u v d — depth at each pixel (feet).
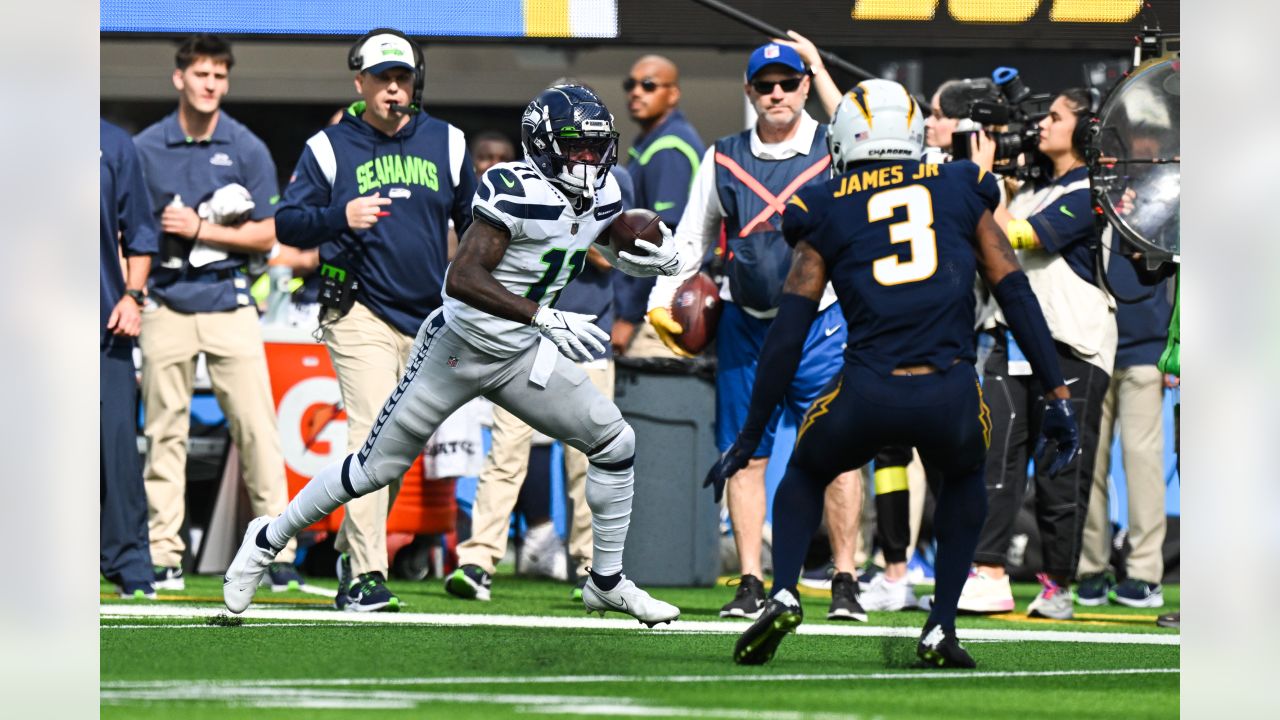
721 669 56.90
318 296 80.94
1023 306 57.41
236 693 49.08
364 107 81.97
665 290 82.89
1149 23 114.83
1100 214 80.43
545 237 62.59
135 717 44.39
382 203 78.48
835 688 52.06
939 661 58.29
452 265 61.77
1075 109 82.84
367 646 62.64
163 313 92.17
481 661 58.23
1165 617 81.25
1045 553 84.38
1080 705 49.80
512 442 91.04
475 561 89.66
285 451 107.24
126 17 129.80
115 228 84.33
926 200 56.75
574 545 99.66
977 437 56.75
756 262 79.41
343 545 81.00
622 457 66.90
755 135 81.56
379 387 80.07
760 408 58.13
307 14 130.31
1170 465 113.29
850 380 56.29
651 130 106.52
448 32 130.11
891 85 58.75
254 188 93.61
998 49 127.44
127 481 85.10
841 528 80.28
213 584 98.43
